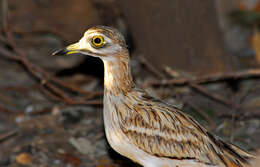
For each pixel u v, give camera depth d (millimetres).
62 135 11344
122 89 8305
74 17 15766
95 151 10719
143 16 12555
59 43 15852
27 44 15828
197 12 12359
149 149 8234
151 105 8344
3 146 10930
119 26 15234
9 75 14117
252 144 10352
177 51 12688
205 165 8094
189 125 8180
